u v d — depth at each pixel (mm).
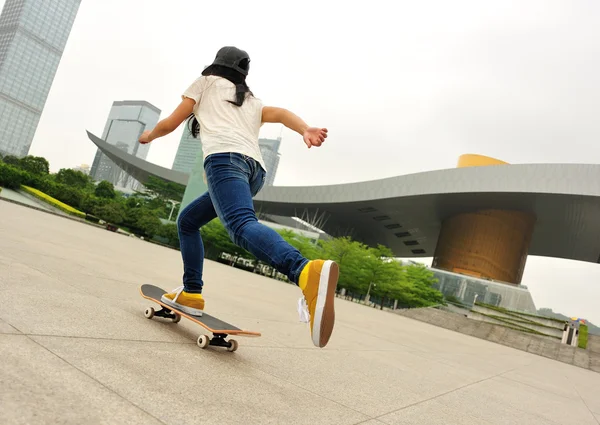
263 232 1942
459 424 2213
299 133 2158
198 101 2352
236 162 2146
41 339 1639
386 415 2014
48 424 992
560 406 3883
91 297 2893
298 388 2094
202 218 2557
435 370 4359
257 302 6750
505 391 4062
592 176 37844
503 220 49688
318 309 1750
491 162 57625
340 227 73188
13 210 12273
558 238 56469
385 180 51281
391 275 43031
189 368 1855
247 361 2406
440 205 51344
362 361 3691
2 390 1098
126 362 1670
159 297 2775
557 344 19344
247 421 1407
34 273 3199
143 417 1200
